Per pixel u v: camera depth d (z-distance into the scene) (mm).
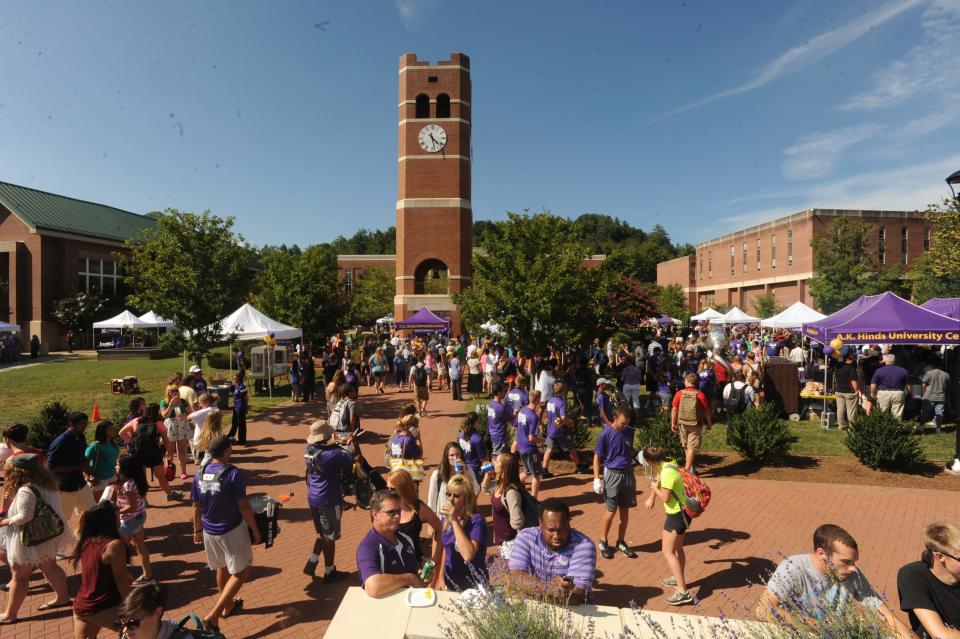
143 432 8133
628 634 3117
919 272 30969
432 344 23938
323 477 5645
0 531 5344
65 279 40750
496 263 15758
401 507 4055
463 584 4273
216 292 17484
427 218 34719
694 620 3270
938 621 3010
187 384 11250
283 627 4953
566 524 3648
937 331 11344
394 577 3576
